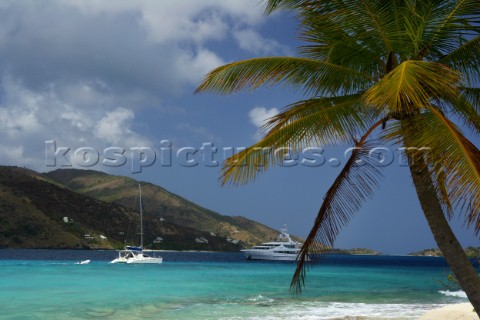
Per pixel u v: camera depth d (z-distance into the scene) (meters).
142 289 28.52
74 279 35.25
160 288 29.33
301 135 8.34
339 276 46.97
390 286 34.88
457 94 7.51
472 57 8.14
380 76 8.62
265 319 17.50
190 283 33.50
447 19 7.95
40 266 53.47
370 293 28.92
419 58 8.16
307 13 8.68
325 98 8.82
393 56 8.30
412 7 7.90
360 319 17.36
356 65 8.88
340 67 8.58
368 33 8.30
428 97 7.38
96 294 25.31
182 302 22.78
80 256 110.38
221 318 17.78
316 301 23.95
